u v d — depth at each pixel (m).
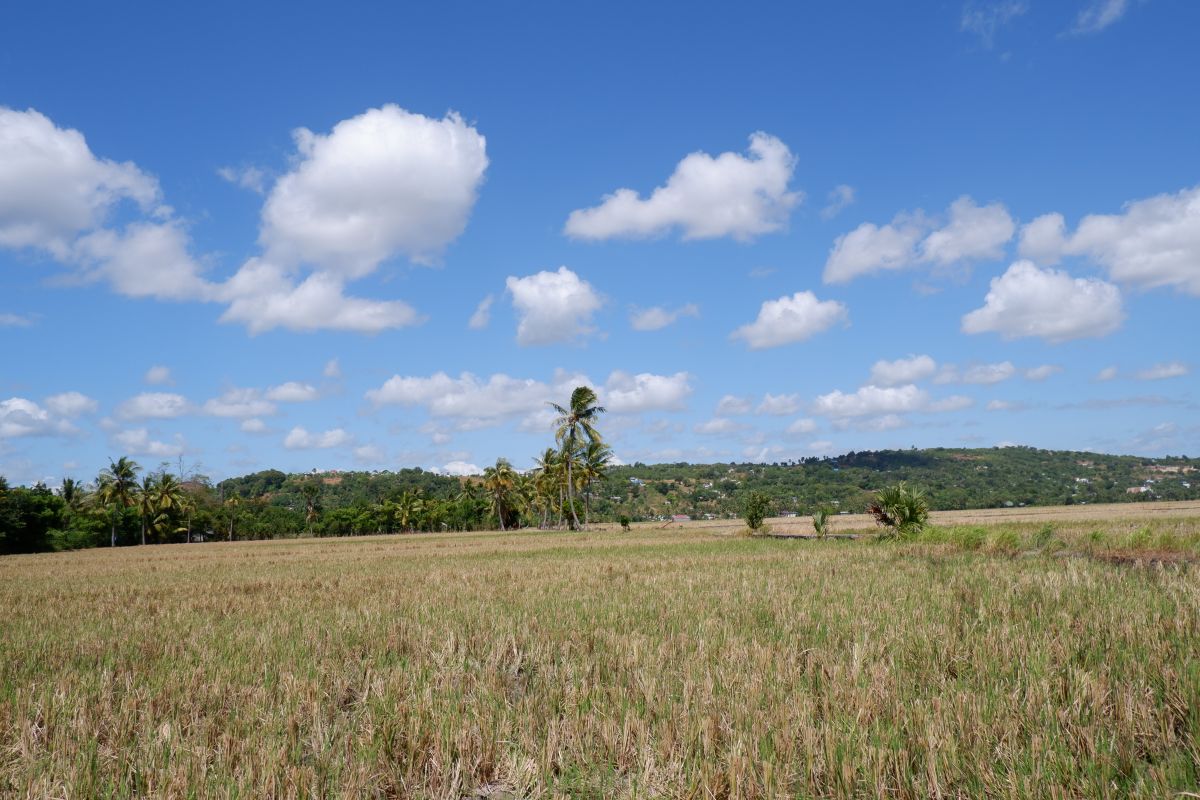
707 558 21.03
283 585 17.25
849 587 12.33
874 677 5.85
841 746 4.46
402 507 104.00
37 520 65.44
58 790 4.45
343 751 4.98
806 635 8.09
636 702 5.68
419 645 8.28
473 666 7.14
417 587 15.59
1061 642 6.68
